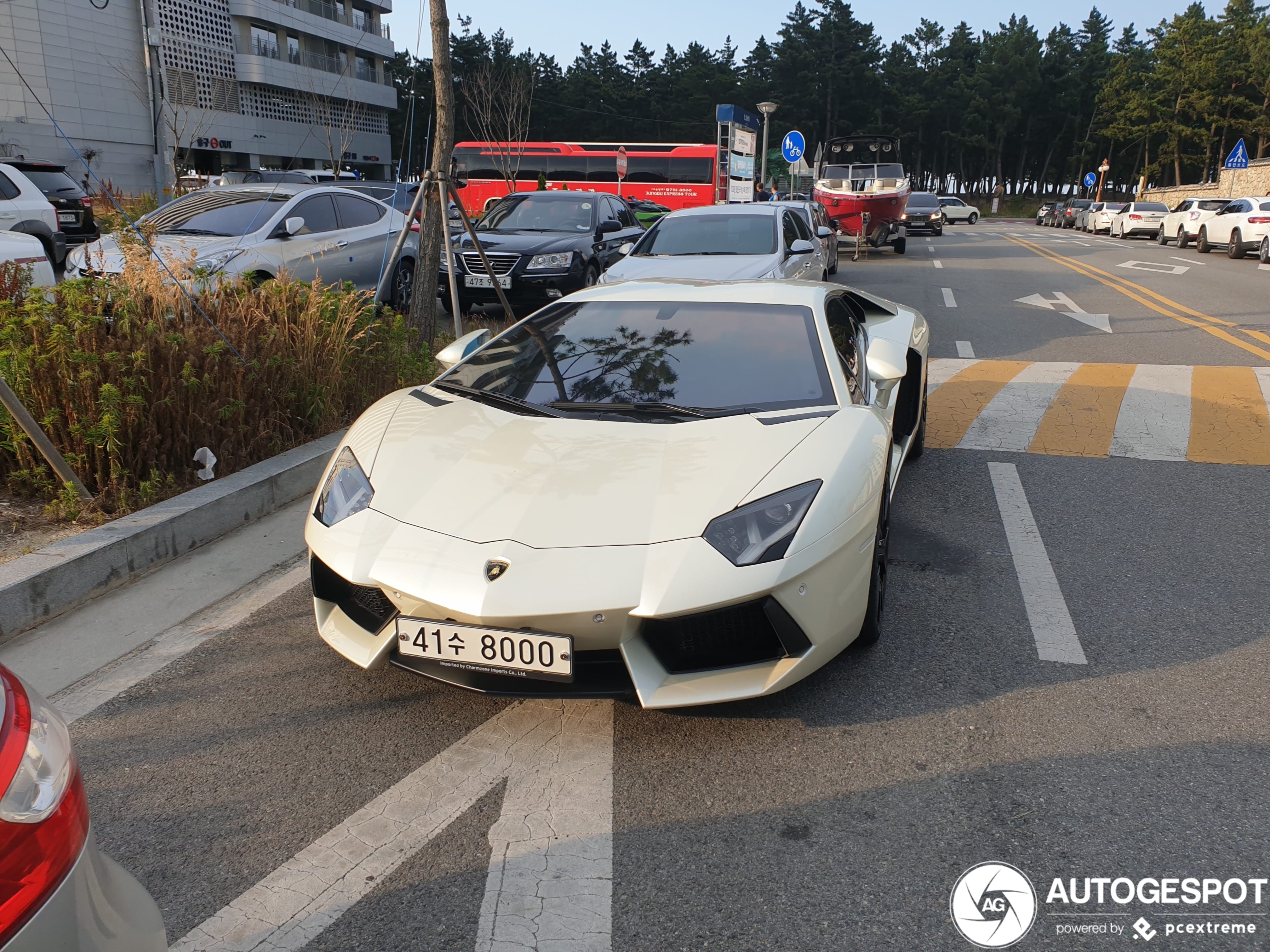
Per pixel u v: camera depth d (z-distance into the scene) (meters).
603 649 2.57
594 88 78.69
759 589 2.54
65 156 26.67
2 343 4.70
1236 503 4.92
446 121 7.45
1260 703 2.93
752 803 2.45
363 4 49.75
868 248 25.22
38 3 25.59
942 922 2.02
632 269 8.23
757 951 1.94
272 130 43.44
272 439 5.23
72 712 2.91
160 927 1.40
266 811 2.42
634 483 2.80
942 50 103.31
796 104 84.38
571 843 2.29
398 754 2.69
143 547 3.93
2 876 1.12
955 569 4.06
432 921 2.03
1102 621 3.53
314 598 3.44
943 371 8.42
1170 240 30.50
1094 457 5.79
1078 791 2.48
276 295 5.91
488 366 3.82
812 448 2.98
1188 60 65.25
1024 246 27.34
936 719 2.85
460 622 2.56
